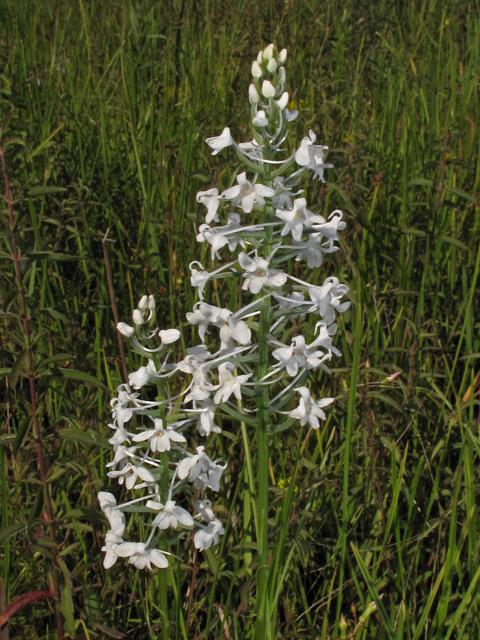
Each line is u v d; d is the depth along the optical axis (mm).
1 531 241
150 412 223
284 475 319
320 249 229
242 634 277
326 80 609
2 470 274
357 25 777
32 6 889
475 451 338
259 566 238
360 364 334
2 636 260
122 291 400
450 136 380
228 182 419
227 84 604
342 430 333
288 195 237
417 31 835
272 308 236
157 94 583
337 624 254
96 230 429
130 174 513
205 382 220
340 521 319
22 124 431
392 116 560
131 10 667
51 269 417
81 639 257
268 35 668
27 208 406
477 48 744
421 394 368
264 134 217
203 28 767
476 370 398
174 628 276
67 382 347
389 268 448
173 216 441
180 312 383
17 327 376
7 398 352
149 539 219
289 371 221
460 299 400
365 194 438
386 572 296
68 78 608
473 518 264
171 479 230
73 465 280
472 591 251
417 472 298
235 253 395
